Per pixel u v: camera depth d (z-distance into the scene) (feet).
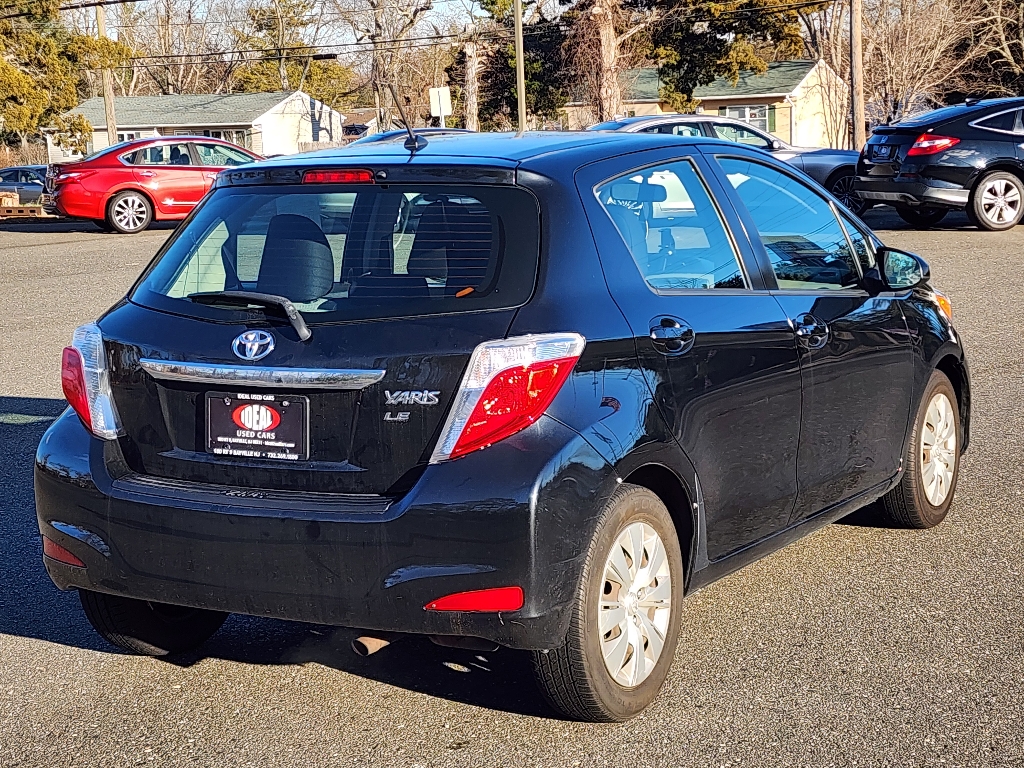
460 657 14.44
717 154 15.21
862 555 17.58
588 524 11.49
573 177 12.82
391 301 11.91
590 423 11.62
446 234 12.24
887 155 57.31
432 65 190.08
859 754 11.76
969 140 56.08
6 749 12.34
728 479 13.71
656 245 13.55
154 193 74.79
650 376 12.47
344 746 12.26
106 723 12.89
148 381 12.43
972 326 35.14
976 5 150.41
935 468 18.56
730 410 13.61
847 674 13.58
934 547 17.84
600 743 12.13
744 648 14.39
